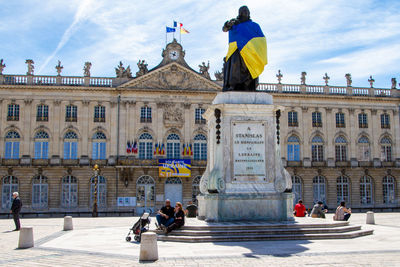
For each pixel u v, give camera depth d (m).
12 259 12.52
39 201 53.47
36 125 54.44
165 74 57.31
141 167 54.25
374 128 62.00
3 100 54.34
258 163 18.33
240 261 11.49
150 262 11.58
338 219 21.42
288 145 59.59
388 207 59.59
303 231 16.22
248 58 19.36
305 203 58.50
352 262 11.28
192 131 57.06
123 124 55.84
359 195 60.25
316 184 59.56
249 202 17.84
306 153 59.50
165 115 56.69
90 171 54.31
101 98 56.00
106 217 44.00
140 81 56.59
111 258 12.41
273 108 18.64
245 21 19.98
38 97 54.91
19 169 53.41
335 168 59.53
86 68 56.16
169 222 16.41
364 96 61.69
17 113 54.53
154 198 54.91
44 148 54.53
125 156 55.19
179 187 55.56
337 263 11.14
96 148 55.44
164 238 15.70
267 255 12.39
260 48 19.50
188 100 57.44
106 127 55.59
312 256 12.22
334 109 61.22
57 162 53.81
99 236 19.06
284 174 18.44
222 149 18.14
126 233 20.62
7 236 20.16
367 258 11.89
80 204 53.69
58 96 55.22
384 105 62.72
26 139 53.97
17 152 54.03
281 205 18.08
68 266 11.19
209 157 20.08
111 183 54.41
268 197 17.94
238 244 14.60
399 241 15.63
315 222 17.55
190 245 14.45
